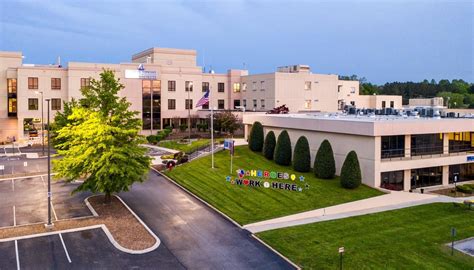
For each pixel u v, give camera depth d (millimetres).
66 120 49031
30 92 72500
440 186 42406
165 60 85812
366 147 39688
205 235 27703
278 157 46531
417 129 40938
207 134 74000
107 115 33469
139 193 38031
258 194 36812
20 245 25609
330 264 23188
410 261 23656
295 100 79500
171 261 23797
